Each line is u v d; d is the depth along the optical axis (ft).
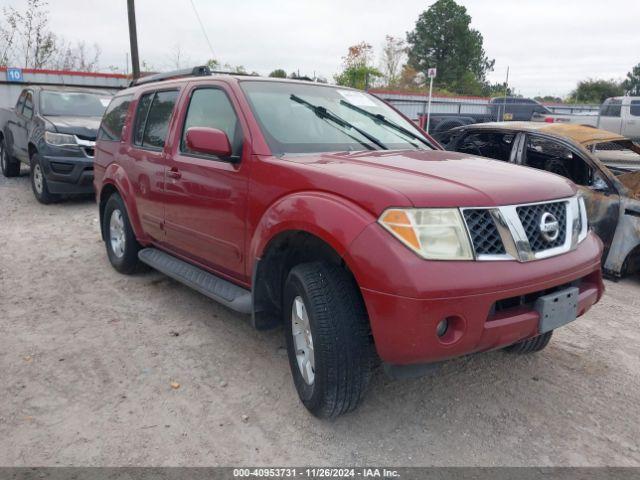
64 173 28.45
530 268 8.83
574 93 169.68
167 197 14.23
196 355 12.69
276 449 9.35
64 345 13.08
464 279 8.24
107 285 17.28
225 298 11.94
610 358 12.98
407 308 8.12
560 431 10.01
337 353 9.14
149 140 15.58
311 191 9.78
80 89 35.29
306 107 12.98
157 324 14.38
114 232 18.33
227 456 9.14
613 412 10.66
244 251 11.59
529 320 8.98
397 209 8.41
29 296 16.28
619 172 21.36
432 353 8.32
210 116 13.07
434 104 70.69
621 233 18.21
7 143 37.60
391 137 13.48
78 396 10.86
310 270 9.65
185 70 15.94
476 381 11.73
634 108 56.18
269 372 11.94
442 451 9.37
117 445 9.36
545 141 20.97
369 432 9.87
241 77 13.15
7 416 10.12
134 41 58.75
